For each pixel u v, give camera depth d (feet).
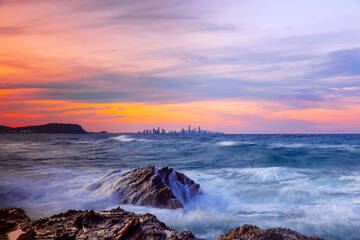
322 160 75.77
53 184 42.32
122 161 78.79
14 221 15.07
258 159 79.71
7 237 12.98
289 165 68.80
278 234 14.67
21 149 133.69
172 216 26.20
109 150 120.57
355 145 141.38
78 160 81.61
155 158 86.53
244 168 62.64
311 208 28.91
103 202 31.42
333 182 42.29
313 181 43.42
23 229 13.87
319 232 22.29
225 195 35.96
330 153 92.27
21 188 39.34
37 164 71.10
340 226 23.38
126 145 150.41
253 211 28.37
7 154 103.19
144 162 76.33
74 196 34.27
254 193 36.40
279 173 51.78
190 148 119.24
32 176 50.47
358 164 69.36
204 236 21.47
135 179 34.19
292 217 25.85
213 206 30.89
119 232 13.04
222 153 95.50
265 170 55.88
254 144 146.10
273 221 24.81
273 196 34.65
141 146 138.51
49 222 14.42
